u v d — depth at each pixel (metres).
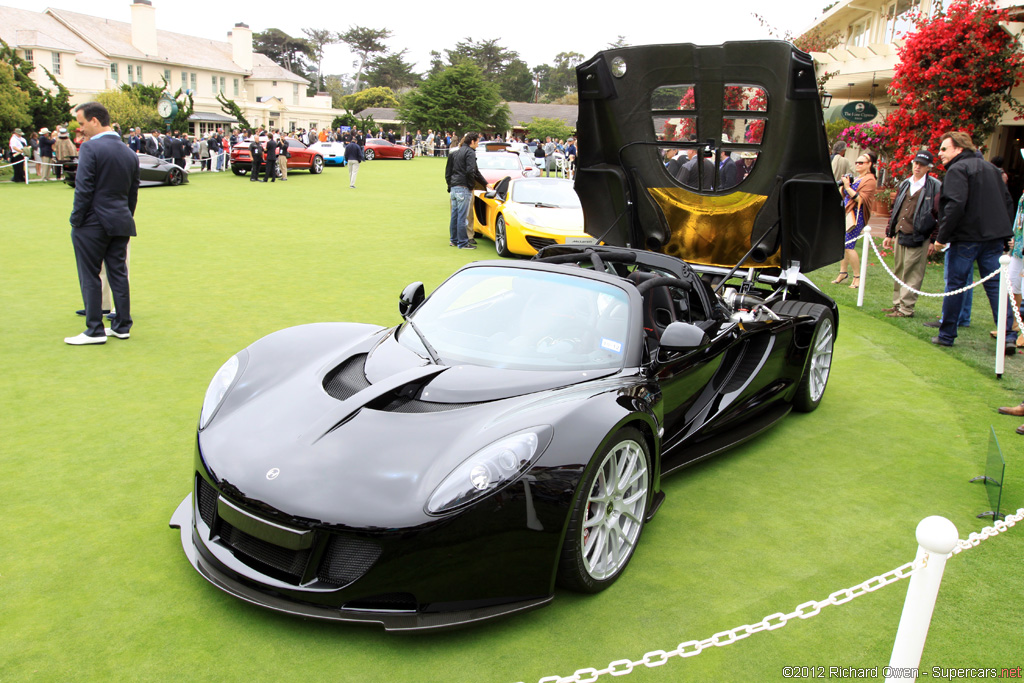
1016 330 6.98
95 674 2.31
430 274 9.27
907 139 11.27
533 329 3.43
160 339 6.08
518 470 2.53
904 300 7.89
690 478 4.02
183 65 59.75
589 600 2.82
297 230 12.88
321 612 2.44
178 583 2.82
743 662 2.50
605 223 5.94
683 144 5.14
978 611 2.82
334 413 2.83
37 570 2.86
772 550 3.25
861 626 2.74
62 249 10.05
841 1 18.28
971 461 4.33
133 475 3.70
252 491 2.53
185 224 13.07
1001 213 6.32
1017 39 10.43
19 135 21.14
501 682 2.34
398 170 32.91
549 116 83.75
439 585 2.44
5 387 4.86
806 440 4.65
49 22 51.66
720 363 4.30
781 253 5.36
